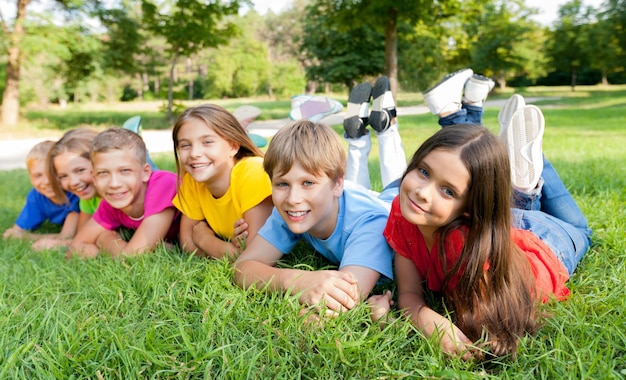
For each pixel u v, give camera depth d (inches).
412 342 67.7
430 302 81.0
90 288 87.4
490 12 1365.7
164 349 64.7
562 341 63.5
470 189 64.1
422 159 65.3
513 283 67.9
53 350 65.7
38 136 634.2
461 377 56.1
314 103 141.9
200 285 82.7
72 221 148.1
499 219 66.4
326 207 81.4
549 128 419.5
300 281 77.2
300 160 76.9
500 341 64.8
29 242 136.4
